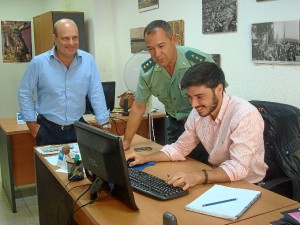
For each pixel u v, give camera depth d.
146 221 1.29
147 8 3.71
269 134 1.94
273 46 2.30
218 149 1.77
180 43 3.24
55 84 2.65
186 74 1.60
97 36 4.43
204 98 1.58
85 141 1.50
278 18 2.25
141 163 1.90
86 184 1.68
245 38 2.53
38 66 2.64
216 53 2.82
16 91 5.78
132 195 1.36
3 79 5.67
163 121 3.54
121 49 4.34
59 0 5.17
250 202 1.38
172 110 2.38
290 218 1.13
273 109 1.96
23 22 5.68
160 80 2.24
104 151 1.37
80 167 1.73
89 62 2.78
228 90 2.74
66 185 1.68
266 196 1.46
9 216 3.17
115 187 1.47
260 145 1.73
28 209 3.30
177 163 1.94
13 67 5.71
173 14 3.33
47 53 2.67
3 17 5.55
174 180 1.56
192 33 3.09
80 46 4.39
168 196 1.46
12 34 5.63
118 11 4.32
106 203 1.46
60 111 2.70
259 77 2.45
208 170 1.66
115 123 3.42
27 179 3.40
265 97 2.42
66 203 2.58
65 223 2.61
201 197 1.44
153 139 3.54
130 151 2.19
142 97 2.36
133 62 3.19
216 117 1.75
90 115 3.38
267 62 2.36
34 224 3.01
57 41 2.56
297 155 1.83
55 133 2.71
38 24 4.79
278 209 1.34
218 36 2.79
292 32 2.16
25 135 3.33
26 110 2.72
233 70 2.67
